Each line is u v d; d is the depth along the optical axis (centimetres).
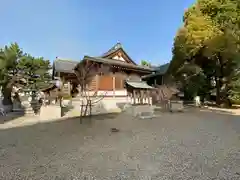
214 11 1516
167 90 1852
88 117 1142
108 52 1847
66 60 2581
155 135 674
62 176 345
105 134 695
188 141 588
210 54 1678
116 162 415
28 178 337
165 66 2783
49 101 1442
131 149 509
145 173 357
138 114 1177
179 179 330
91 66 1470
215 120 1018
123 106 1470
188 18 1655
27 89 1733
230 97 1719
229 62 1698
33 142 584
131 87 1529
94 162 415
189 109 1582
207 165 393
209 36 1473
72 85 2047
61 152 485
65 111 1385
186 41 1673
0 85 1527
